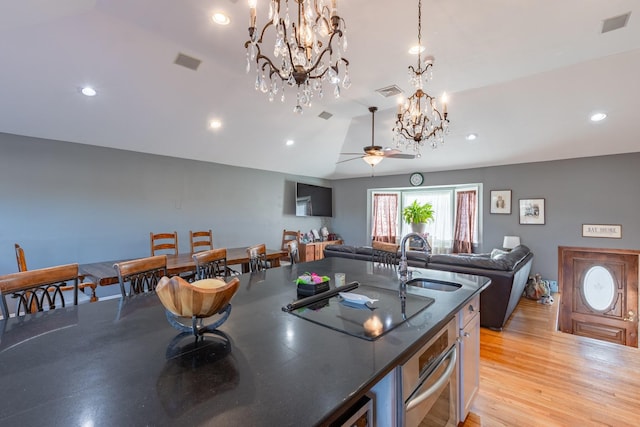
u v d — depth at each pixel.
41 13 2.12
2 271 3.34
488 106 4.13
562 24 2.28
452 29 2.34
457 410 1.69
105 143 4.01
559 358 2.72
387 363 0.91
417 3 2.03
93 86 3.02
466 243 6.23
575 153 4.91
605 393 2.20
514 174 5.59
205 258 2.40
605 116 3.94
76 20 2.29
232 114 4.10
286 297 1.61
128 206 4.30
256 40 1.69
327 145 5.87
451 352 1.47
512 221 5.58
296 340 1.07
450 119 4.45
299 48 1.79
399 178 7.05
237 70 3.16
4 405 0.70
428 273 2.27
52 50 2.54
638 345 4.59
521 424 1.89
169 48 2.70
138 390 0.77
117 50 2.65
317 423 0.65
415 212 6.61
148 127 3.90
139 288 1.80
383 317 1.31
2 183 3.37
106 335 1.12
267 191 6.26
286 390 0.77
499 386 2.29
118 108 3.43
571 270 5.16
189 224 4.98
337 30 1.65
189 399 0.73
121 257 4.21
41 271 1.49
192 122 4.04
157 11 2.20
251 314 1.34
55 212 3.70
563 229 5.12
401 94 3.31
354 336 1.11
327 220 7.91
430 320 1.28
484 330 3.38
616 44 2.58
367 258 3.99
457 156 5.69
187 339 1.08
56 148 3.71
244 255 3.92
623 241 4.65
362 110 4.36
